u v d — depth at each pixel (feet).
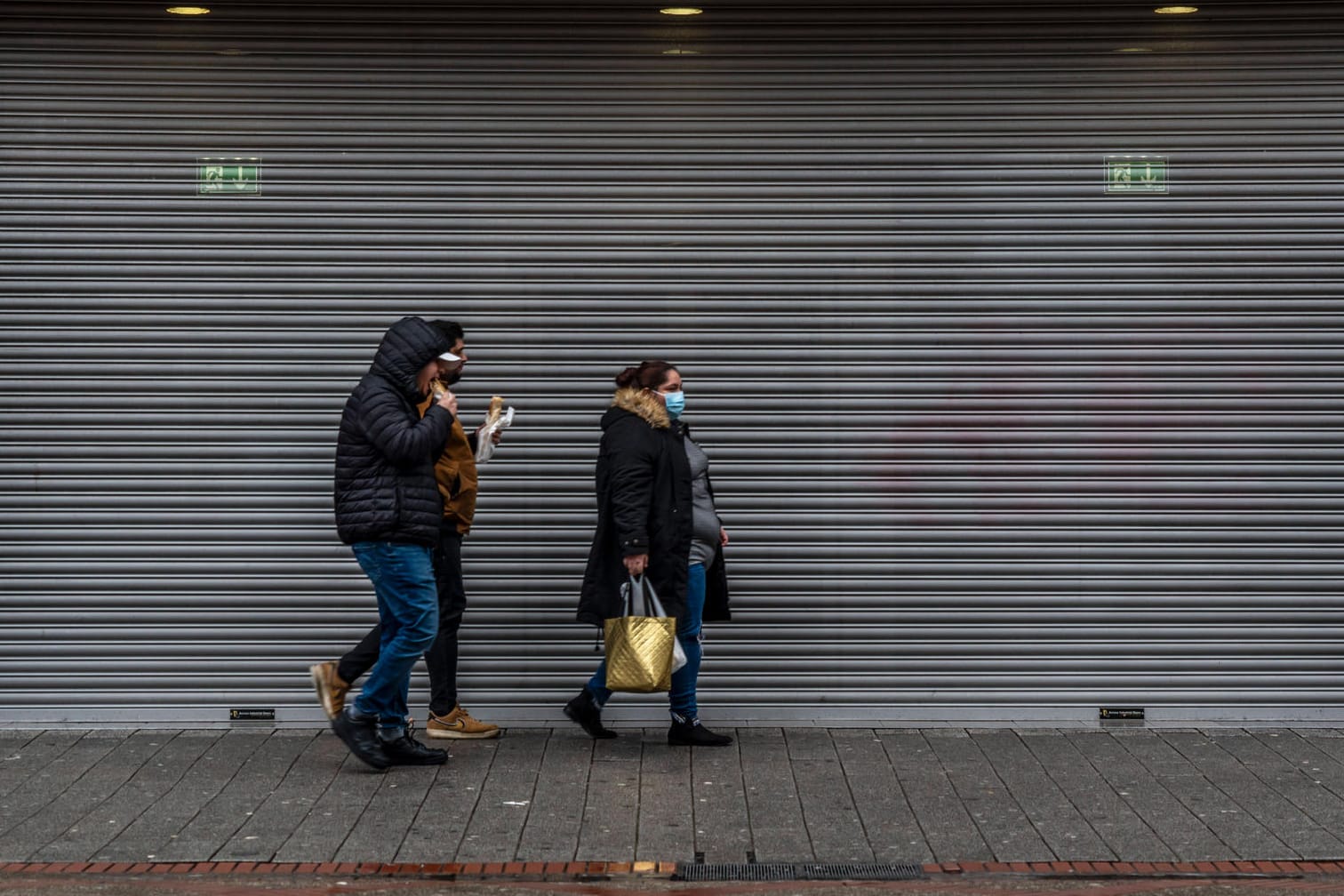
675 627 25.64
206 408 28.60
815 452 28.81
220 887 20.42
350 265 28.66
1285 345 28.71
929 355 28.76
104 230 28.48
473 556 28.76
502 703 28.81
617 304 28.71
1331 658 28.86
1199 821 23.18
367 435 24.58
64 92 28.35
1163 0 28.25
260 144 28.53
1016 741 27.84
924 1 28.37
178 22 28.43
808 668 28.89
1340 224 28.63
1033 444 28.86
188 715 28.71
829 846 22.08
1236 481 28.81
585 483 28.81
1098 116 28.68
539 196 28.68
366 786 24.88
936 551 28.84
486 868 21.13
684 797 24.30
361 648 25.72
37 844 21.99
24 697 28.60
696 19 28.55
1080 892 20.43
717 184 28.71
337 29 28.45
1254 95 28.58
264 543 28.71
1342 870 21.20
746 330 28.73
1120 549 28.84
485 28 28.50
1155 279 28.71
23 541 28.55
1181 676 28.86
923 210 28.71
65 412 28.53
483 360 28.73
